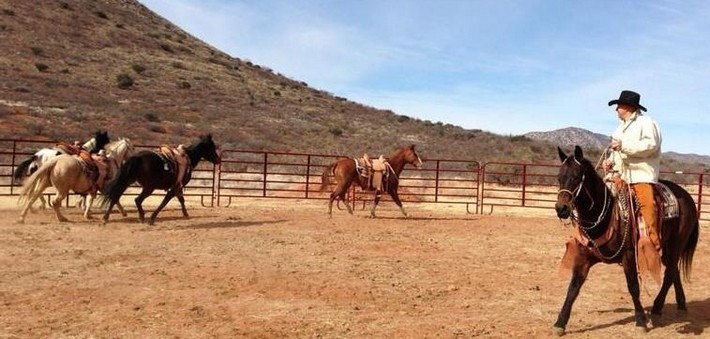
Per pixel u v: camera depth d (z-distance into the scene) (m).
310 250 11.52
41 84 46.38
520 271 10.27
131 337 6.32
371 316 7.32
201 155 15.09
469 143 50.03
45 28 61.94
